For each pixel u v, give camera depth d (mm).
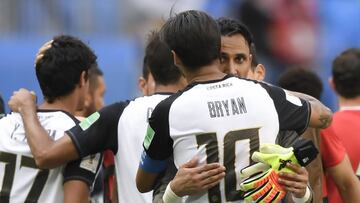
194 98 12234
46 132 14281
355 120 17547
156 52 15016
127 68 37750
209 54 12391
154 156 12375
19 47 36562
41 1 39562
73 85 14898
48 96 14930
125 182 14445
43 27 39500
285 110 12414
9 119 14875
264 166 11867
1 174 14484
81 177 14258
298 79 20094
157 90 15062
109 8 40844
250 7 45031
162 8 41938
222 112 12172
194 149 12109
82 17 40344
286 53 45500
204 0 44031
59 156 13945
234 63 14789
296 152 11727
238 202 12070
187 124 12141
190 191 11969
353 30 46125
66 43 14961
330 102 38469
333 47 45906
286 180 11766
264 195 11711
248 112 12219
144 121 14430
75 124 14688
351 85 18453
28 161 14414
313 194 13023
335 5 46125
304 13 45625
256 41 45344
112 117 14438
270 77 45469
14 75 35875
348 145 17344
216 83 12383
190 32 12312
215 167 11875
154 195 12664
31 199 14320
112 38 39906
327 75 45688
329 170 15281
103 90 21531
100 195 18250
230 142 12086
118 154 14492
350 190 15250
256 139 12148
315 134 14523
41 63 14844
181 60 12492
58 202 14359
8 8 38938
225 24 14797
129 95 37469
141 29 41062
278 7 45375
